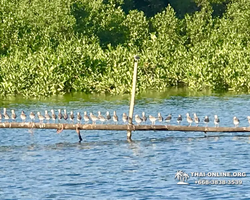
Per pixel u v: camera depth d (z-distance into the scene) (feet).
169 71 335.67
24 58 327.26
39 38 345.92
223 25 378.73
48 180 158.30
